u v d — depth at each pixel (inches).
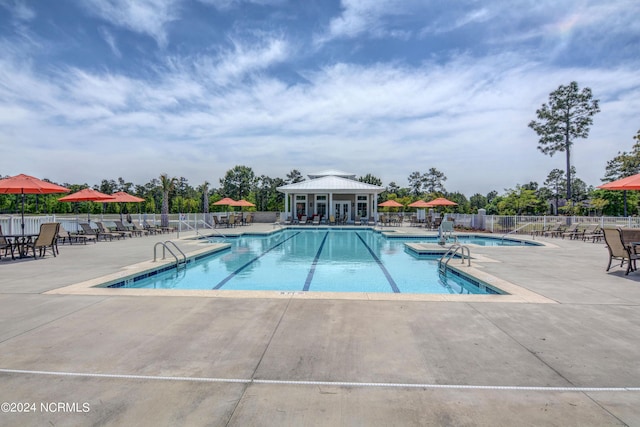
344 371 113.5
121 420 85.8
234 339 141.8
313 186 1229.1
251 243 673.0
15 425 83.4
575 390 101.7
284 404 93.7
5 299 203.3
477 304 194.5
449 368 115.8
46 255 405.7
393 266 418.6
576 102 1232.8
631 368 116.2
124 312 178.4
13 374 110.6
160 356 124.9
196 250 460.1
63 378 108.0
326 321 164.4
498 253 438.3
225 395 98.3
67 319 166.9
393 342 138.6
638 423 85.2
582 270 311.1
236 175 1891.0
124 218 1016.2
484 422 85.4
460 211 1989.4
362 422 85.4
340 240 729.6
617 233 293.4
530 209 1625.2
